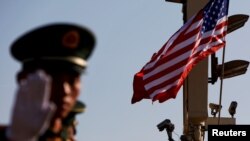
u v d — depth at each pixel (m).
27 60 3.78
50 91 3.64
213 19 18.94
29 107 3.14
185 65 18.45
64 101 3.64
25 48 3.78
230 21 18.91
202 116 18.66
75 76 3.75
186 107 19.03
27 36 3.78
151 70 18.95
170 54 18.81
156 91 18.56
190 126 18.72
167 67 18.70
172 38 19.06
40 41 3.76
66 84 3.69
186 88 19.25
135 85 19.08
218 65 18.78
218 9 18.94
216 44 18.69
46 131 3.62
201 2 19.55
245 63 18.22
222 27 18.89
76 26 3.80
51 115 3.41
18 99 3.17
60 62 3.73
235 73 18.20
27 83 3.16
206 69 18.91
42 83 3.15
